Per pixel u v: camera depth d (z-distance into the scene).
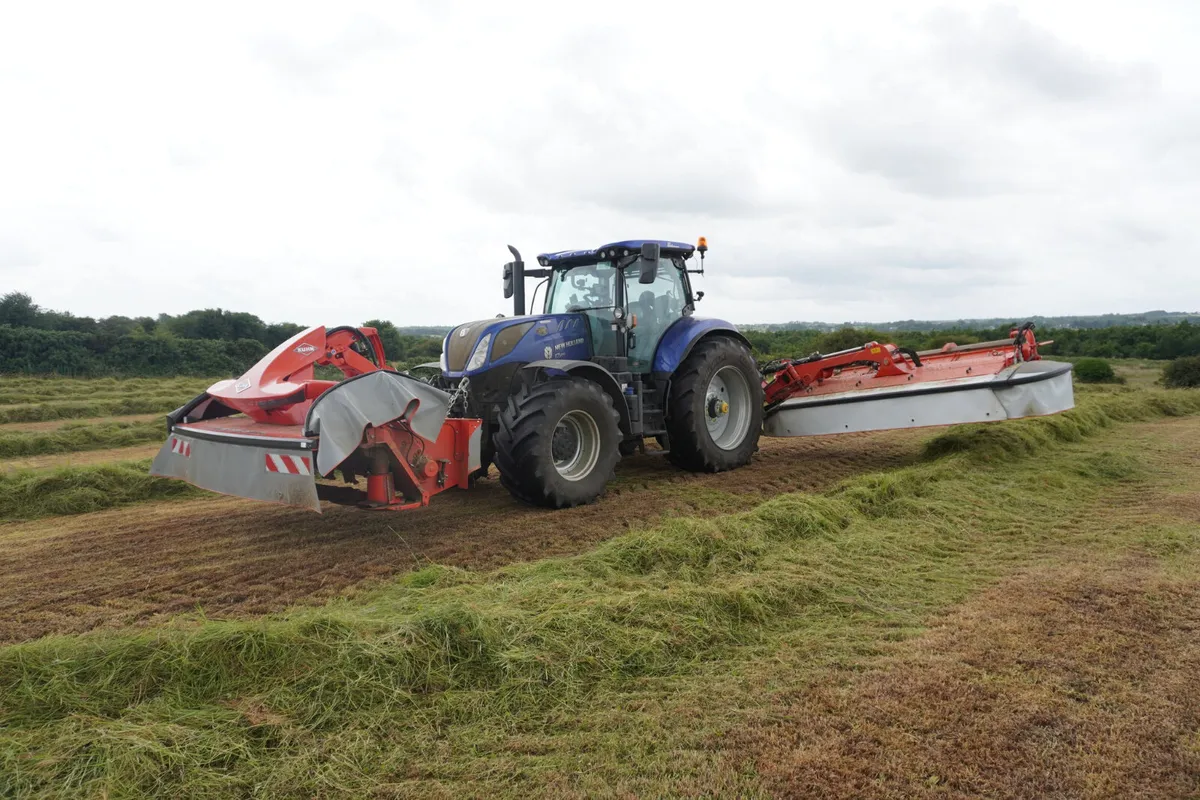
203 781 2.30
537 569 4.21
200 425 5.63
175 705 2.68
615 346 6.73
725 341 7.43
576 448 6.10
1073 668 2.96
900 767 2.35
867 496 5.61
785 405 8.02
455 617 3.15
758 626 3.50
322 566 4.61
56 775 2.28
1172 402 12.09
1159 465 7.21
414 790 2.29
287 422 5.38
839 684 2.88
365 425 4.64
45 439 10.62
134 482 6.71
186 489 6.86
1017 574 4.11
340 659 2.89
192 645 2.89
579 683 2.93
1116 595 3.70
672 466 7.76
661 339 7.05
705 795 2.23
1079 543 4.69
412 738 2.57
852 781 2.29
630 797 2.23
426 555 4.81
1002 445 7.60
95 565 4.71
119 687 2.75
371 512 5.98
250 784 2.32
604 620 3.33
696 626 3.36
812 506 5.18
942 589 3.93
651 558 4.26
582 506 6.02
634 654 3.13
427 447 5.10
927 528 5.02
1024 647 3.15
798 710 2.70
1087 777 2.29
